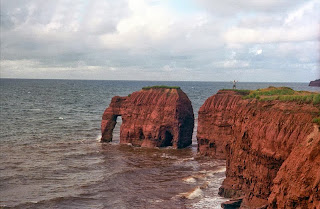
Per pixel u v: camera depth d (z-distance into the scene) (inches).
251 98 1841.8
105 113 3430.1
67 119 4963.1
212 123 2800.2
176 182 2105.1
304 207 933.8
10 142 3238.2
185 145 3233.3
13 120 4635.8
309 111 1261.1
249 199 1485.0
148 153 2933.1
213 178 2156.7
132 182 2123.5
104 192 1953.7
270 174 1354.6
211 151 2797.7
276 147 1316.4
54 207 1737.2
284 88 2278.5
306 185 935.0
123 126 3368.6
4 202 1779.0
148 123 3235.7
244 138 1590.8
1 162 2516.0
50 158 2674.7
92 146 3179.1
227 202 1594.5
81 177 2220.7
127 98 3440.0
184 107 3233.3
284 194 1002.1
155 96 3321.9
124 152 2957.7
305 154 992.9
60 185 2063.2
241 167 1626.5
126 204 1768.0
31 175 2234.3
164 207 1706.4
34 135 3634.4
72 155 2785.4
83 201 1817.2
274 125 1369.3
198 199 1780.3
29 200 1817.2
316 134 1039.0
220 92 2925.7
